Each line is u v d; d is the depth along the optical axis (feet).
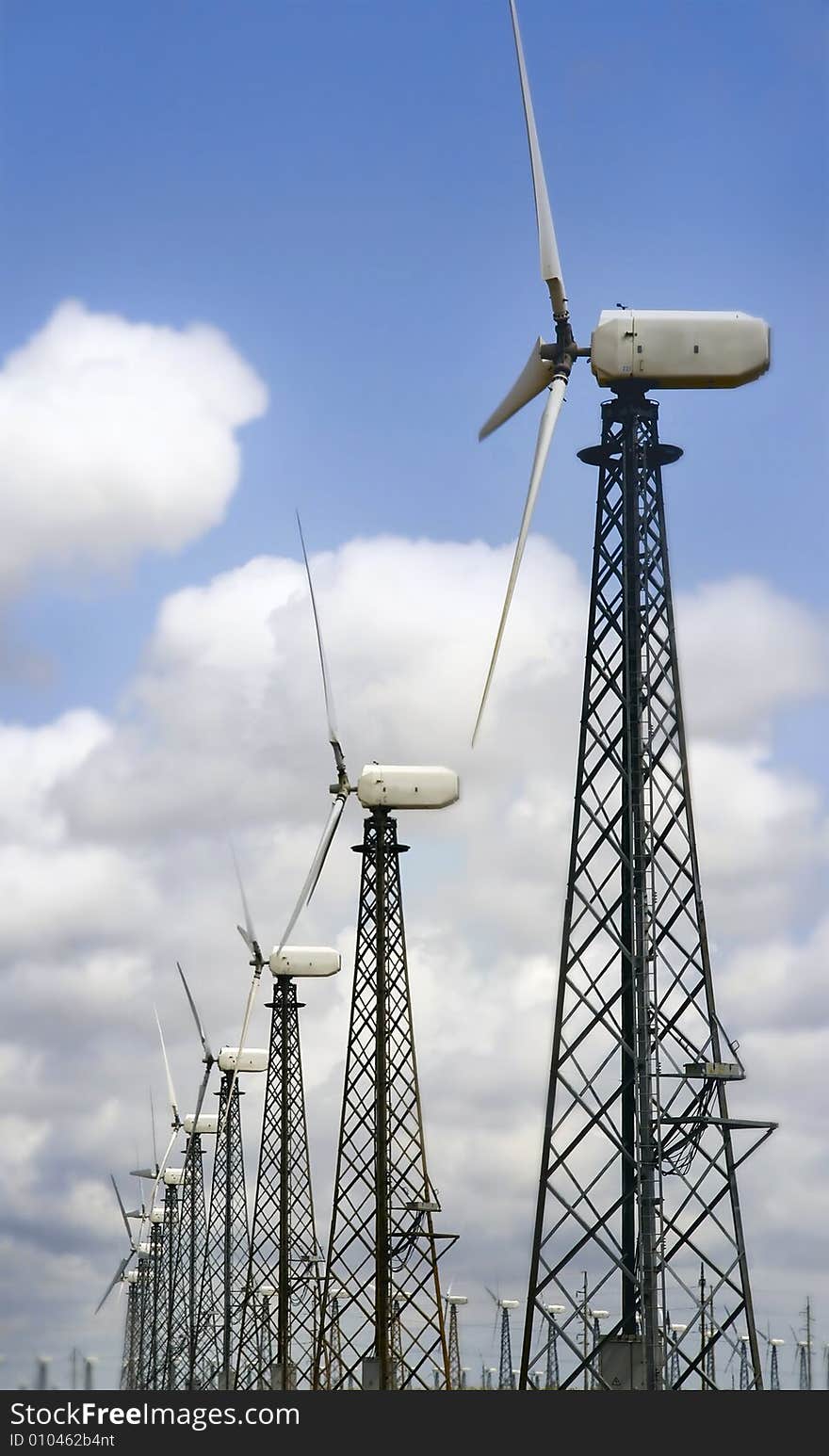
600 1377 224.74
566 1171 227.40
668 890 232.73
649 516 240.12
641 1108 223.30
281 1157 435.94
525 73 239.30
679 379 230.89
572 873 235.40
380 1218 317.22
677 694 237.25
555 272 236.63
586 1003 230.89
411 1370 328.70
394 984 336.49
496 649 227.40
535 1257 226.58
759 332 231.50
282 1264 426.51
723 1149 226.79
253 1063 576.61
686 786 235.81
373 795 327.47
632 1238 235.40
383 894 328.70
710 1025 228.43
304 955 448.65
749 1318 223.71
